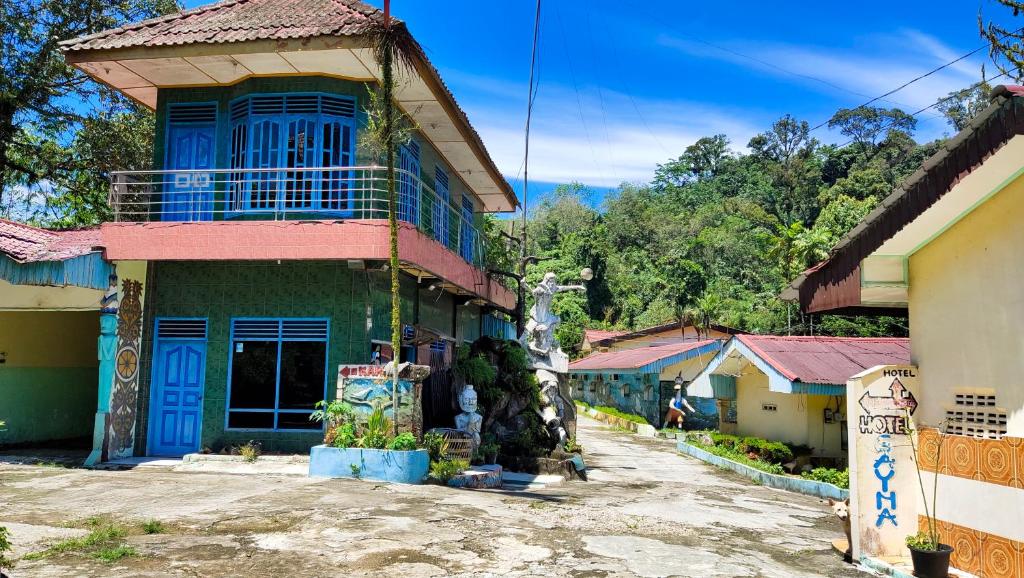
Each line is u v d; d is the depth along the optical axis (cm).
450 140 1698
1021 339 610
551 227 6122
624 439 2427
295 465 1140
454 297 1897
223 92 1353
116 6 1844
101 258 1196
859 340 1583
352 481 1009
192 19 1328
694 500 1150
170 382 1278
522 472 1343
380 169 1220
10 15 1702
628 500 1092
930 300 713
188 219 1318
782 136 9144
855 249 745
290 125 1295
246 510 781
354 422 1091
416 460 1045
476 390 1414
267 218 1278
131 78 1327
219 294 1287
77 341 1603
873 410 717
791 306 3812
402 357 1470
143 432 1266
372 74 1285
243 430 1252
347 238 1156
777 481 1353
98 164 1938
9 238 1212
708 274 5984
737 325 4256
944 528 676
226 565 572
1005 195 623
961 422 669
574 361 4247
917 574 632
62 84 1834
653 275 5888
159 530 676
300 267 1280
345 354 1248
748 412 1738
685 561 680
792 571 679
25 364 1473
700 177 9944
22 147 1925
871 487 709
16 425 1448
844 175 7625
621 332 4300
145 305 1293
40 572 531
